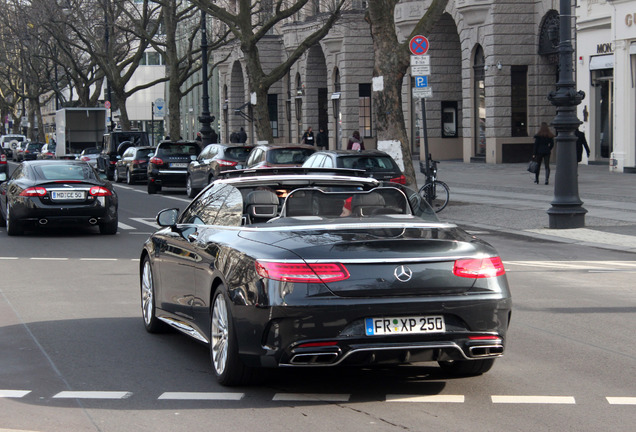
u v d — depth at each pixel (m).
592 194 29.11
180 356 9.44
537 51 47.25
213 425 6.93
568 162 21.73
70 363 9.16
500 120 47.31
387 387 8.02
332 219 8.12
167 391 7.98
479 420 6.96
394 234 7.53
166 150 38.97
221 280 8.05
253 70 39.94
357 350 7.11
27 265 16.98
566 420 6.95
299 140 72.06
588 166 40.69
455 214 25.88
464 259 7.43
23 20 67.56
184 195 38.59
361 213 8.48
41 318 11.66
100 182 22.45
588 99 40.66
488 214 25.39
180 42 99.69
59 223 21.86
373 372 8.60
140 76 119.00
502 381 8.23
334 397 7.70
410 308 7.20
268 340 7.24
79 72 68.06
